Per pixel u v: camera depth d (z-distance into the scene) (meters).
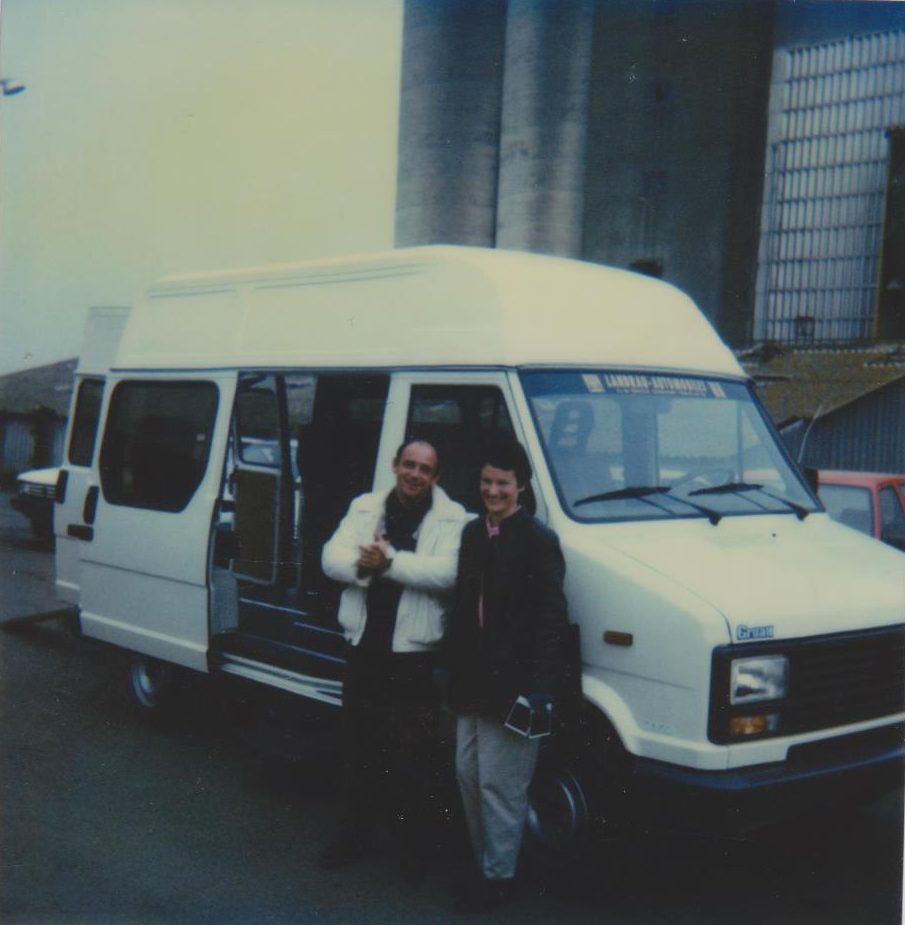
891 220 21.78
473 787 4.32
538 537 4.12
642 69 24.19
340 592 5.96
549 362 4.82
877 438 19.16
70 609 9.97
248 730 5.75
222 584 6.07
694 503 4.90
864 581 4.54
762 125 23.31
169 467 6.39
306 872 4.70
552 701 4.04
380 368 5.24
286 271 6.00
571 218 25.22
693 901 4.47
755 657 4.04
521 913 4.33
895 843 5.08
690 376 5.28
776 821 4.04
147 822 5.20
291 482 6.50
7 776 5.75
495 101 26.47
